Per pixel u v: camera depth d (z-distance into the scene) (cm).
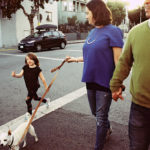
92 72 271
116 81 206
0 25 2234
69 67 1022
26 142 339
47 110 473
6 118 433
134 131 201
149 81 182
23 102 536
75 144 332
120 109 477
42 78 427
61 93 609
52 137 353
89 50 272
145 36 179
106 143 334
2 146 294
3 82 752
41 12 2725
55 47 2012
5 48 2125
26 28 2547
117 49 259
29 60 418
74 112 461
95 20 269
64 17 3756
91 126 393
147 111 190
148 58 179
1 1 2055
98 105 279
